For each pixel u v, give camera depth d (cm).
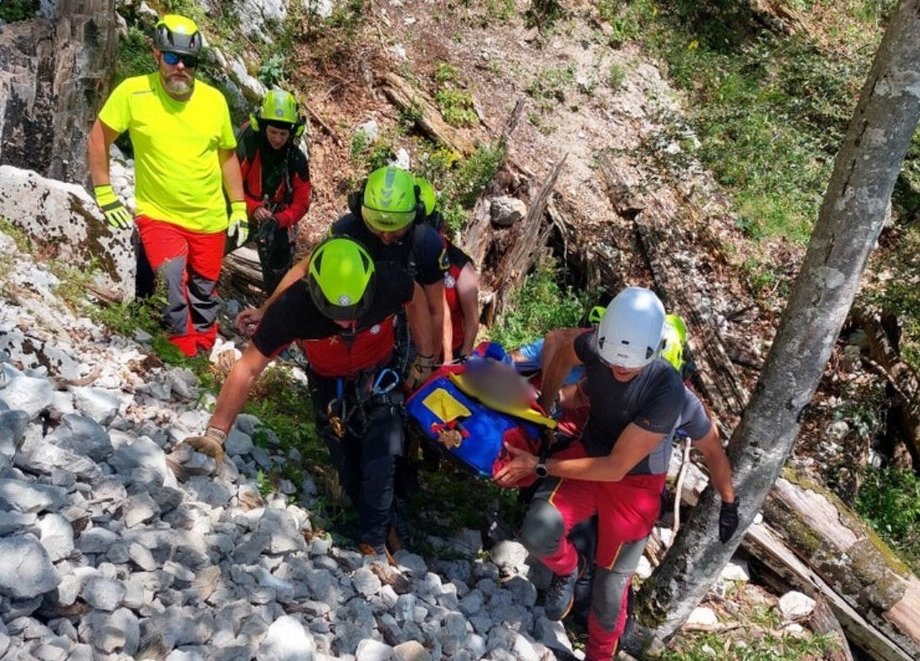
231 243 589
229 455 430
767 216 999
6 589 272
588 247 896
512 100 1042
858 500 767
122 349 462
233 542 369
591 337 384
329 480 452
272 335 374
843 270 389
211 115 496
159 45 466
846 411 821
